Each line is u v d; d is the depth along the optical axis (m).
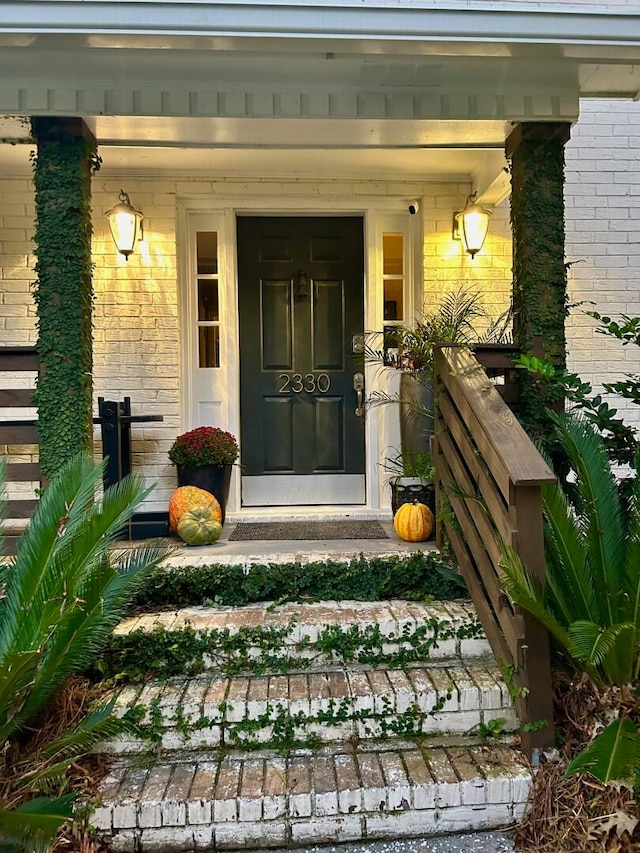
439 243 3.80
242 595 2.52
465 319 3.49
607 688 1.95
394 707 2.04
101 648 1.98
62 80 2.43
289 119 2.63
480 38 2.19
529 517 1.85
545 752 1.90
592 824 1.70
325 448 3.99
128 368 3.69
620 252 3.93
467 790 1.80
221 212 3.81
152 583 2.45
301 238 3.95
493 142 2.94
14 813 1.45
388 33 2.16
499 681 2.10
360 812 1.78
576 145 3.90
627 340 2.62
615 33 2.22
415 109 2.63
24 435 2.66
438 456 2.78
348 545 2.96
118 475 3.10
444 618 2.32
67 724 1.96
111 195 3.68
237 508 3.80
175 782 1.84
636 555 2.01
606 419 2.57
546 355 2.69
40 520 1.86
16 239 3.67
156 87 2.50
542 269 2.69
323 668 2.27
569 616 2.05
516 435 1.97
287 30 2.12
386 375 3.91
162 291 3.69
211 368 3.86
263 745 2.01
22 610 1.73
